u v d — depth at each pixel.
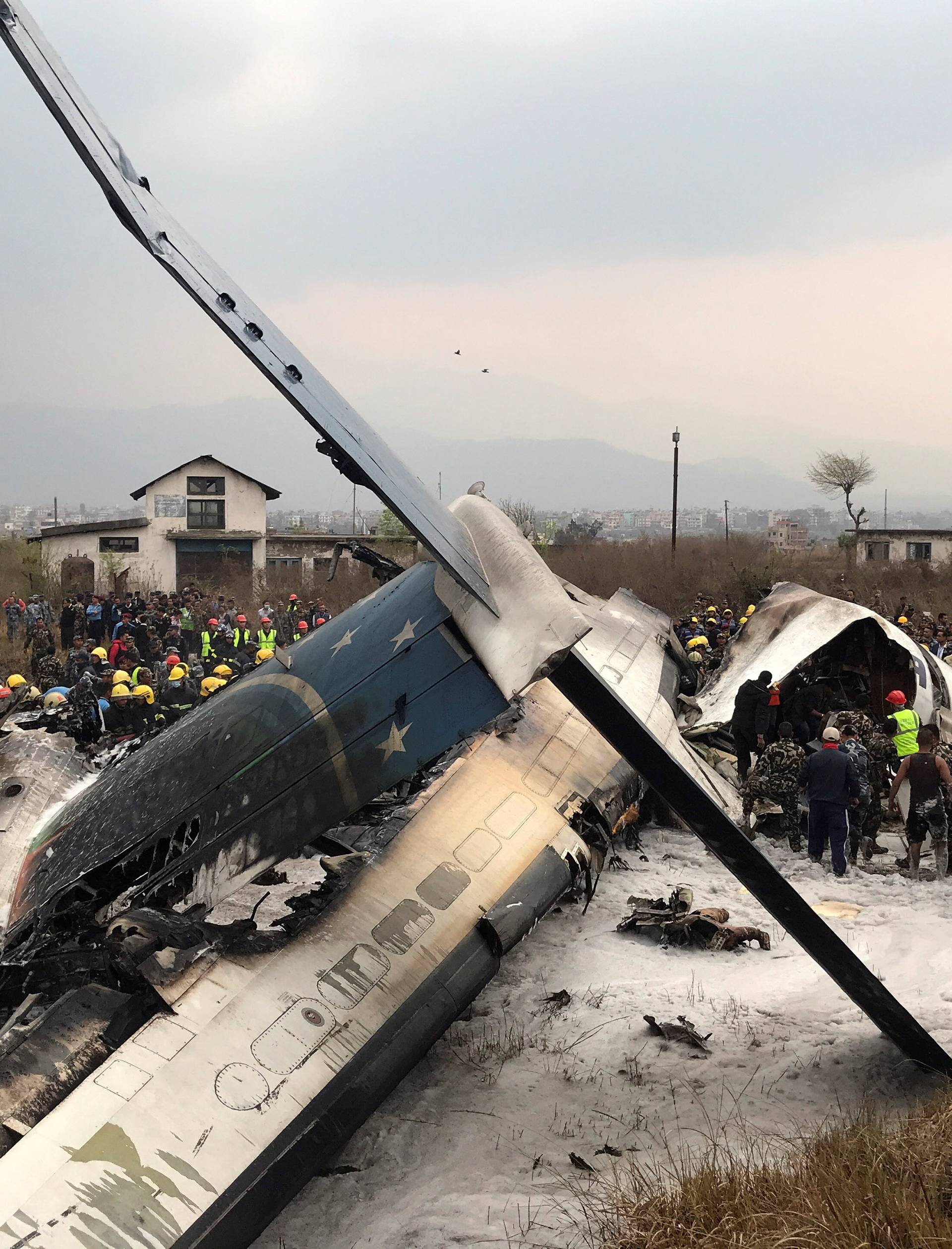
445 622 6.97
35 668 22.80
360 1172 5.73
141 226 5.10
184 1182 4.35
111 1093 4.69
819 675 17.45
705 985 7.96
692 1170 5.18
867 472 66.69
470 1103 6.40
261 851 6.44
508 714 8.70
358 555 8.77
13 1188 4.16
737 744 13.34
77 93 5.21
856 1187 4.58
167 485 43.56
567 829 7.46
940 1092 5.84
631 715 5.43
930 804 10.23
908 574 40.84
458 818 7.30
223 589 40.78
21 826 9.02
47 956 6.53
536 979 8.27
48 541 42.66
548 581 6.11
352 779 6.55
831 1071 6.38
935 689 15.36
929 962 8.00
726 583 37.38
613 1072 6.67
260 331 5.54
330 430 5.42
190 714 8.52
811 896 9.86
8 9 4.79
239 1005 5.32
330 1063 5.16
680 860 11.33
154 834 6.67
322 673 7.29
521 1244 4.88
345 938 5.97
